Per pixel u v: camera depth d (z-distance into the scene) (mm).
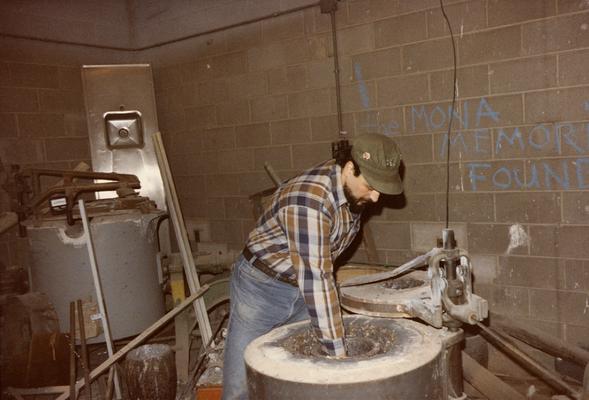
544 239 2844
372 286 2221
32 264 3225
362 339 1880
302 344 1827
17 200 3568
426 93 3105
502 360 2768
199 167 4215
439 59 3039
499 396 2102
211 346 2945
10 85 3852
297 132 3666
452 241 1831
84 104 4246
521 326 2658
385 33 3205
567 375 2598
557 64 2699
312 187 1654
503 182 2928
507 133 2881
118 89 4211
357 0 3287
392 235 3338
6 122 3830
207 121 4125
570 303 2809
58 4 4078
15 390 2730
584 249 2740
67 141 4152
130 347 2879
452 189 3092
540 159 2805
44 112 4023
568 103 2693
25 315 3223
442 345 1699
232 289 2066
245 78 3871
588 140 2662
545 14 2703
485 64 2898
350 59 3359
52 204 3246
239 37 3861
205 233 4242
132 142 4238
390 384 1470
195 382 2846
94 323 3016
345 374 1488
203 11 4023
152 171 4281
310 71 3547
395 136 3250
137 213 3264
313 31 3502
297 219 1616
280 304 2004
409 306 1920
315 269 1588
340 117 3432
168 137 4355
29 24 3936
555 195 2787
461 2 2932
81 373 2994
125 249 3199
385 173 1629
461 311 1768
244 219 4027
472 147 2998
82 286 3117
